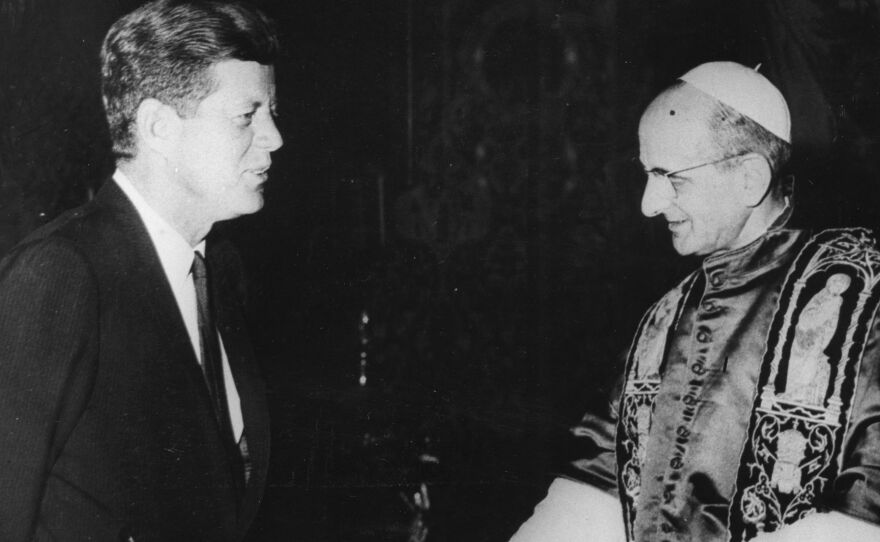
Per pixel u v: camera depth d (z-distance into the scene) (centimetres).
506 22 377
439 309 351
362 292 351
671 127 220
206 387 199
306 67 347
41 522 181
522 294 363
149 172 200
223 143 206
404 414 338
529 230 368
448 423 334
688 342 216
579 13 366
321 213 345
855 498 185
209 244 230
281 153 342
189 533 195
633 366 228
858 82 257
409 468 327
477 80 377
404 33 365
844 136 247
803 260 205
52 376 175
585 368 345
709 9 303
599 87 365
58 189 270
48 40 271
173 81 201
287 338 335
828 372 195
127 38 204
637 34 353
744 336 207
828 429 193
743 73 220
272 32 219
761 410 202
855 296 195
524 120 374
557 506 233
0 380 173
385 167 362
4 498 169
